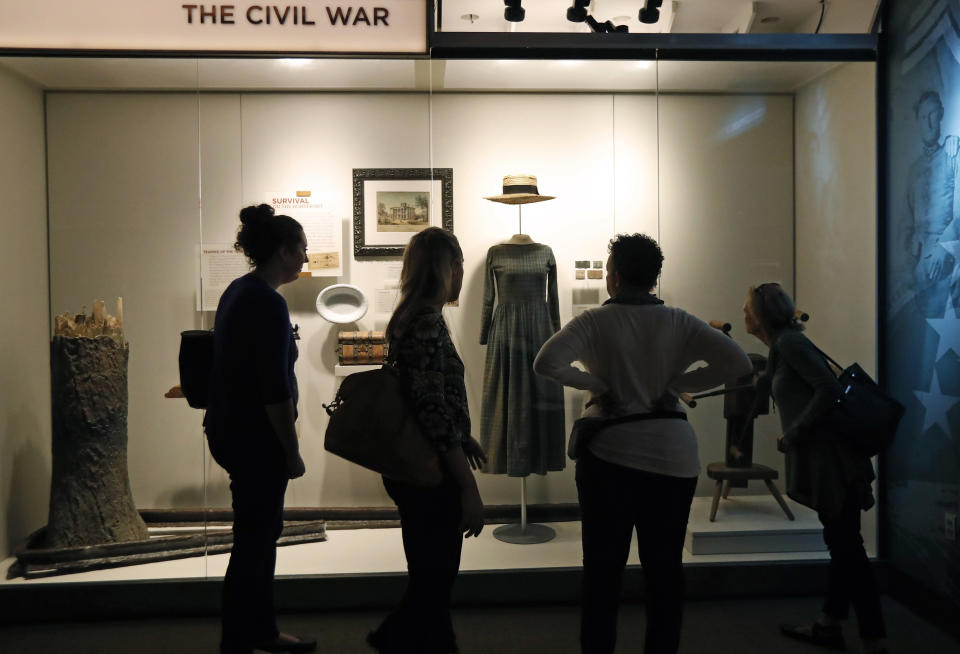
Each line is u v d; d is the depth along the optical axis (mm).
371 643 2018
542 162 3701
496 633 3018
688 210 3607
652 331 2166
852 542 2699
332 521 3820
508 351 3701
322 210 3768
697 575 3367
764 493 3494
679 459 2102
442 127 3725
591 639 2133
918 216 3203
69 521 3492
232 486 2484
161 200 3650
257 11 3168
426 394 1894
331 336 3906
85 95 3561
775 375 2838
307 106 3723
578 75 3541
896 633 3027
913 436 3260
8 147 3416
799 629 2930
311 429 3898
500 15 3291
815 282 3537
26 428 3518
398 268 3832
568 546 3537
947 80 2990
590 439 2162
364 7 3205
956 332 2963
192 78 3510
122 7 3125
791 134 3533
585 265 3721
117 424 3609
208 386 2648
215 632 3053
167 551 3453
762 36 3377
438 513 1945
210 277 3688
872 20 3420
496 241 3756
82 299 3588
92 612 3184
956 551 2975
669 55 3381
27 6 3098
